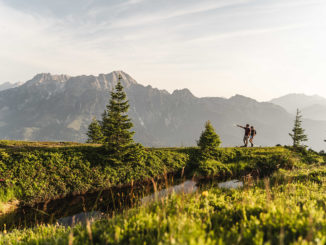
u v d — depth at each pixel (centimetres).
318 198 586
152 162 1941
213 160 2172
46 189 1367
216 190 832
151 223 353
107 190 1511
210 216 443
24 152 1611
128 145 1838
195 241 266
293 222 331
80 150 1816
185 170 2036
